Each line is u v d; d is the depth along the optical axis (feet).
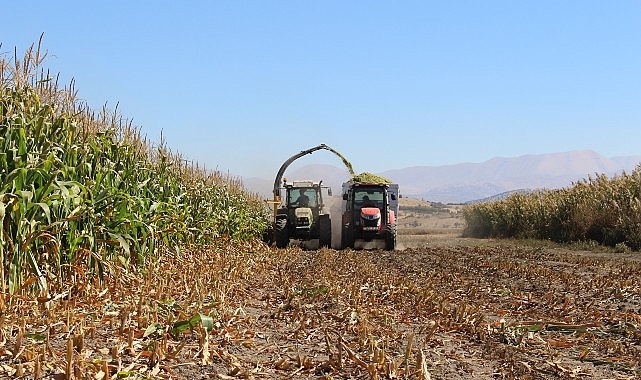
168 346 19.45
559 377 20.26
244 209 65.57
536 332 27.35
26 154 23.75
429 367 20.45
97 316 22.15
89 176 28.48
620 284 40.83
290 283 39.91
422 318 30.09
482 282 43.34
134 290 26.73
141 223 30.14
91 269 26.55
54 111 27.81
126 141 35.01
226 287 33.55
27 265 22.39
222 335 22.61
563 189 103.35
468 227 143.54
